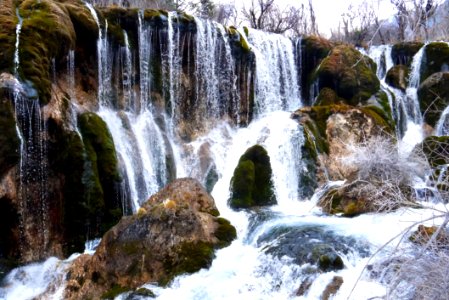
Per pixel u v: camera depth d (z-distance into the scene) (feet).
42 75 29.73
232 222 31.09
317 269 22.22
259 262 24.62
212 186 39.04
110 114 38.47
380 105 47.91
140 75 41.75
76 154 30.27
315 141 39.96
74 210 29.89
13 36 29.71
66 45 33.65
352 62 50.47
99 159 31.89
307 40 54.49
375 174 28.99
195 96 45.11
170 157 40.37
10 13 31.53
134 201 34.30
